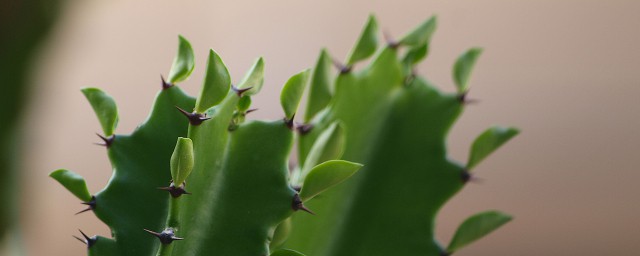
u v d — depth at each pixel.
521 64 1.79
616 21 1.75
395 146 0.54
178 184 0.44
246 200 0.46
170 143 0.47
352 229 0.53
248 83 0.46
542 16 1.77
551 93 1.79
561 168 1.81
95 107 0.47
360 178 0.54
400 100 0.54
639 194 1.79
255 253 0.46
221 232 0.46
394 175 0.54
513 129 0.52
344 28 1.82
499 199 1.83
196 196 0.46
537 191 1.83
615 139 1.79
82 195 0.46
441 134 0.54
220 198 0.46
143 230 0.46
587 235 1.82
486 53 1.79
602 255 1.81
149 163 0.47
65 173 0.46
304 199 0.46
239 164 0.46
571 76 1.78
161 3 1.80
